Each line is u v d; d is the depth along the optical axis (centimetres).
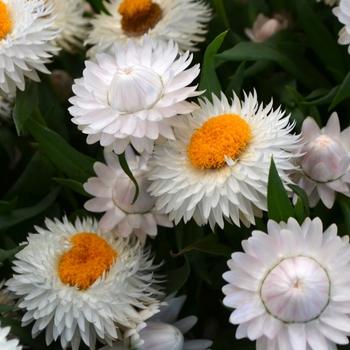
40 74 54
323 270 43
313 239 44
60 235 48
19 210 51
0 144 52
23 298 48
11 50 48
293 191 46
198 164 46
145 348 46
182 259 50
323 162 46
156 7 53
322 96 51
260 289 44
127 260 48
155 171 47
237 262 44
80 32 56
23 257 48
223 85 53
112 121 45
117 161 49
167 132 45
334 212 48
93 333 47
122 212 48
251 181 45
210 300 50
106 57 47
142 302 47
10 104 54
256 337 43
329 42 52
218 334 50
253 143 46
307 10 52
